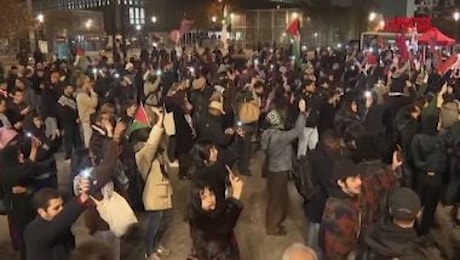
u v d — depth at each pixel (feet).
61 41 137.90
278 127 23.68
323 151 19.02
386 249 12.24
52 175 21.52
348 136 21.36
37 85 47.96
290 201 28.84
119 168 18.84
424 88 45.62
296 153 29.17
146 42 159.53
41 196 13.55
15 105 31.24
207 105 32.83
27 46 119.85
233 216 13.48
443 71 52.65
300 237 24.16
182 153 32.50
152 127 21.31
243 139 34.22
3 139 23.06
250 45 190.19
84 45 160.35
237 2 237.66
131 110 25.32
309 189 19.36
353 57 85.66
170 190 21.04
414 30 82.23
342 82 60.08
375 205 15.90
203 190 13.39
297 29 69.21
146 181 20.27
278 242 23.61
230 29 198.39
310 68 60.90
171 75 55.72
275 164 23.80
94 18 188.85
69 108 37.40
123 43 98.17
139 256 21.75
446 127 28.53
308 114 29.73
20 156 19.72
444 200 25.34
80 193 14.26
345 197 15.38
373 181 16.25
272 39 194.08
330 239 15.11
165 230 24.91
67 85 38.88
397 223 12.37
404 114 26.86
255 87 43.55
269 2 264.31
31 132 22.94
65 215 13.33
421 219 22.71
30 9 124.67
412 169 22.65
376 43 108.68
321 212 18.97
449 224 25.76
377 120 33.14
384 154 21.68
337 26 236.02
